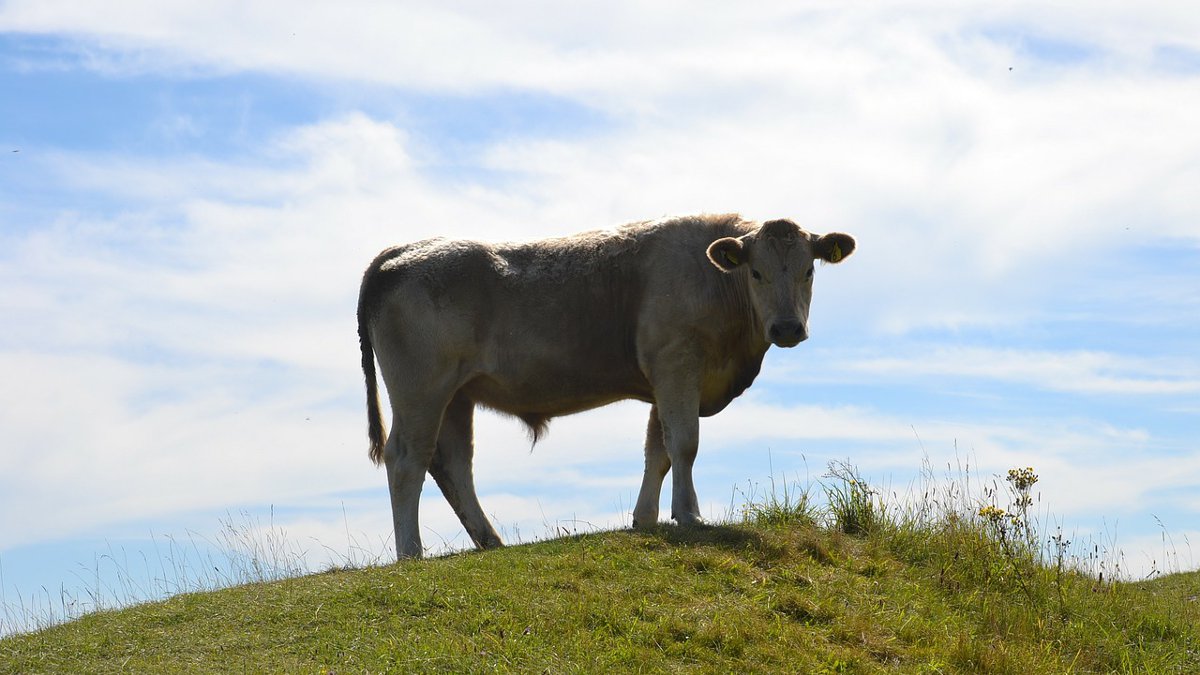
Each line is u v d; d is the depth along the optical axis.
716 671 9.20
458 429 13.73
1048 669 9.95
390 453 13.21
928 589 11.16
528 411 13.26
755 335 12.60
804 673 9.30
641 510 12.95
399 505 13.07
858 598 10.71
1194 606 11.91
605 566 10.93
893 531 12.37
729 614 10.01
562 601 10.17
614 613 9.89
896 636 10.12
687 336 12.46
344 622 9.98
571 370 12.88
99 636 10.08
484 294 12.98
